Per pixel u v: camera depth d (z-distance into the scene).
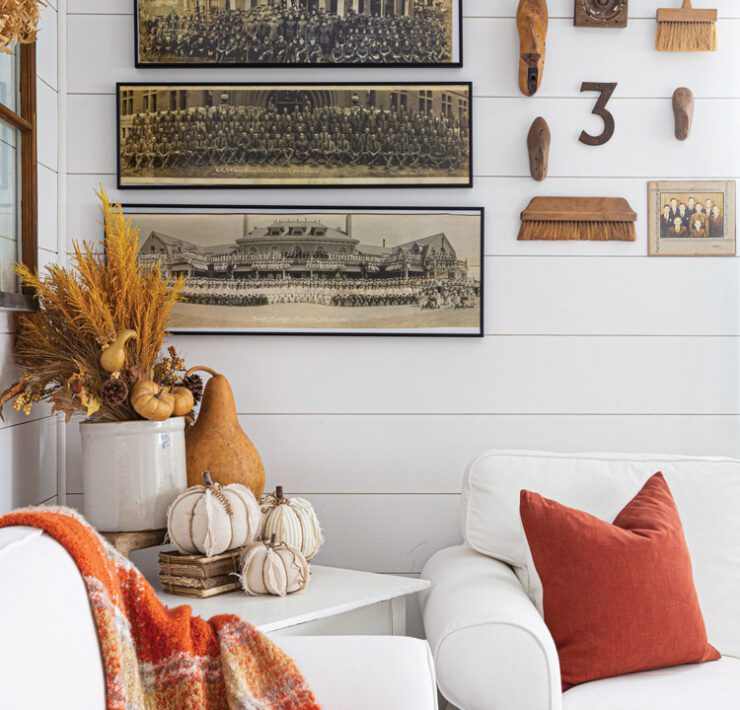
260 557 1.79
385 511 2.34
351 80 2.33
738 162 2.36
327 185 2.32
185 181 2.31
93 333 1.86
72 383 1.81
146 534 1.84
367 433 2.34
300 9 2.32
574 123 2.36
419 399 2.35
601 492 2.00
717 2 2.36
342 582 1.93
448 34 2.33
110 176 2.32
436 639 1.62
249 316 2.31
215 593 1.80
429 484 2.35
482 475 2.08
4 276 1.87
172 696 1.23
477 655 1.55
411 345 2.34
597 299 2.36
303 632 1.69
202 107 2.31
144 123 2.30
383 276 2.32
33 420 2.10
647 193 2.36
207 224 2.31
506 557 2.02
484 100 2.35
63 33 2.31
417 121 2.32
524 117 2.36
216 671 1.30
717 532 1.95
